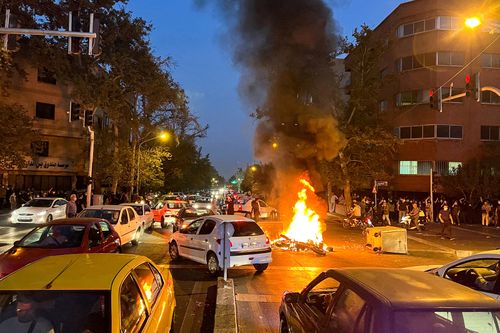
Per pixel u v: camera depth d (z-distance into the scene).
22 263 7.79
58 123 41.09
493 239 20.17
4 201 32.41
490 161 30.39
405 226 25.28
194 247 11.60
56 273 4.01
